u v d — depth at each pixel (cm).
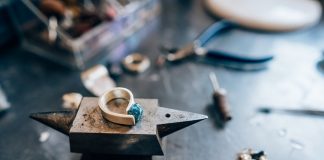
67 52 39
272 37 43
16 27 43
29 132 33
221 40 43
